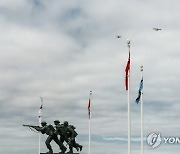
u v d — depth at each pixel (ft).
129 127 164.66
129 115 165.48
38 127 184.03
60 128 183.32
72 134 184.65
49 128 183.01
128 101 166.30
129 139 163.84
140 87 198.80
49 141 182.50
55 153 182.50
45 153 182.19
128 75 167.94
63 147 183.73
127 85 167.73
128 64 168.55
